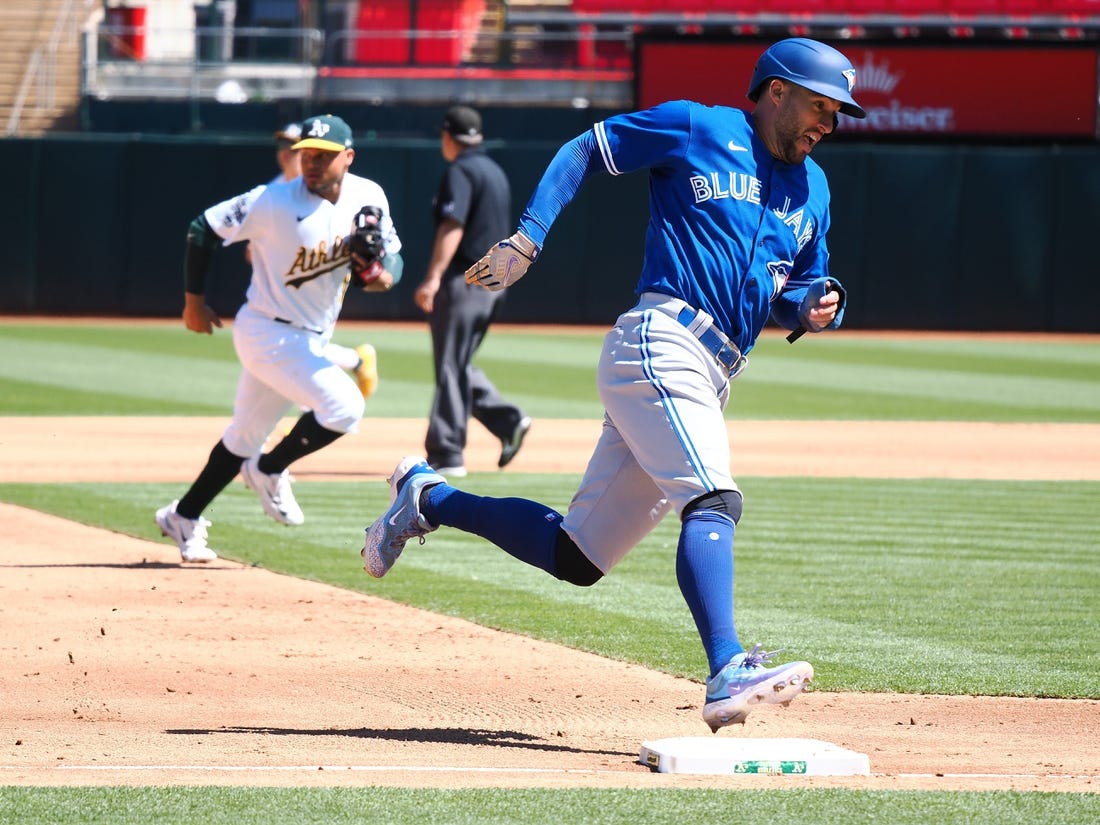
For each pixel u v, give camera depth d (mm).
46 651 19203
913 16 94875
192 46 111125
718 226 14680
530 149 84938
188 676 18047
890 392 60062
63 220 87188
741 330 14867
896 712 16859
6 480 35188
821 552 27859
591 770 14078
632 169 14977
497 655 19484
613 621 21734
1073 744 15484
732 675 13727
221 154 86250
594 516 15289
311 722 16000
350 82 97125
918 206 85375
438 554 27484
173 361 66312
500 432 36750
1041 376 66625
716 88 88625
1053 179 84500
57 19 105562
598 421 49406
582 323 87375
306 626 21062
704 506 14391
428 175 86688
